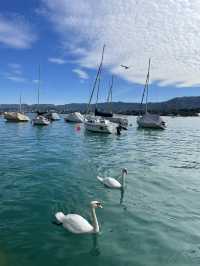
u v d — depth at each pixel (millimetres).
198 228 9617
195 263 7500
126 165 20016
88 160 21469
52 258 7645
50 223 9773
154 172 18031
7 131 45938
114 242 8516
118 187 14070
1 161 20391
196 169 19328
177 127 73000
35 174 16547
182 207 11609
